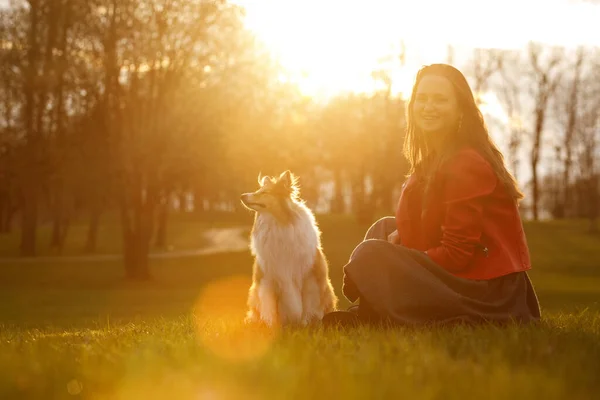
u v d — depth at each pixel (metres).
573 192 76.19
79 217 92.00
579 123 67.81
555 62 67.12
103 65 36.41
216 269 49.72
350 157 67.19
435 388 2.91
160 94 36.50
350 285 5.29
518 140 67.50
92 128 37.66
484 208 5.08
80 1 36.19
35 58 38.12
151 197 40.78
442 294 4.93
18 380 3.39
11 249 59.66
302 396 2.85
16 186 50.56
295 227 8.02
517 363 3.61
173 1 35.25
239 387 3.05
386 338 4.41
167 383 3.13
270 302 8.01
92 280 44.53
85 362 3.90
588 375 3.20
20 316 22.55
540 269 51.56
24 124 39.50
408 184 5.52
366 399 2.75
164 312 23.14
